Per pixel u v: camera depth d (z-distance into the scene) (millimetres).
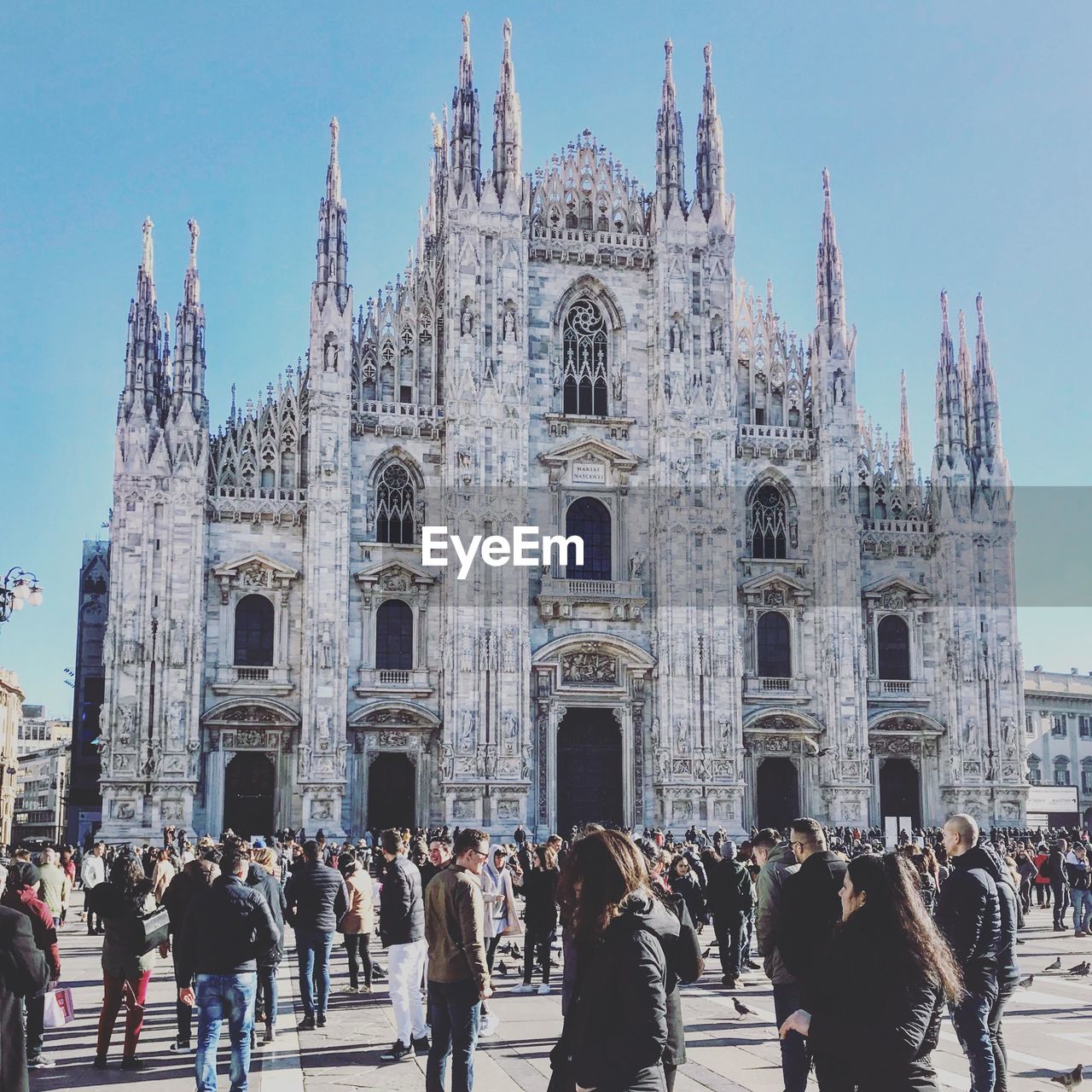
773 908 19281
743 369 90875
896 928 11969
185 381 80000
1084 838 73688
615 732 84938
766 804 86750
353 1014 28828
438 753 81438
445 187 90812
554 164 89000
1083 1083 21219
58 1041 26078
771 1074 21906
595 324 88375
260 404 82688
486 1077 22062
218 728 78875
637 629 85188
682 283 87312
